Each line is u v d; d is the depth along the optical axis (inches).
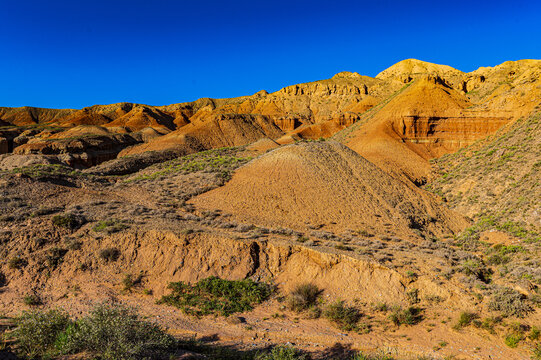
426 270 760.3
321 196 1499.8
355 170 1814.7
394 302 659.4
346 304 658.8
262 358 441.7
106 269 712.4
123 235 788.6
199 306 632.4
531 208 1204.5
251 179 1672.0
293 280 740.0
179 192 1512.1
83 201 1144.8
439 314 620.7
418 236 1214.9
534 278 727.1
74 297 614.2
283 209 1355.8
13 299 590.6
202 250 771.4
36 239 741.9
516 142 1924.2
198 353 440.1
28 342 364.5
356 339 543.5
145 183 1722.4
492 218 1323.8
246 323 585.6
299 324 592.1
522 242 1023.6
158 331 417.7
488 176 1744.6
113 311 397.7
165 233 800.3
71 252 730.8
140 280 697.6
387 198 1555.1
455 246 1138.0
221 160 2393.0
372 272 726.5
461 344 530.0
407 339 546.9
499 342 535.2
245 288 694.5
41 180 1258.6
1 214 871.7
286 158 1878.7
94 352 353.1
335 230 1193.4
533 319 585.6
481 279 780.0
